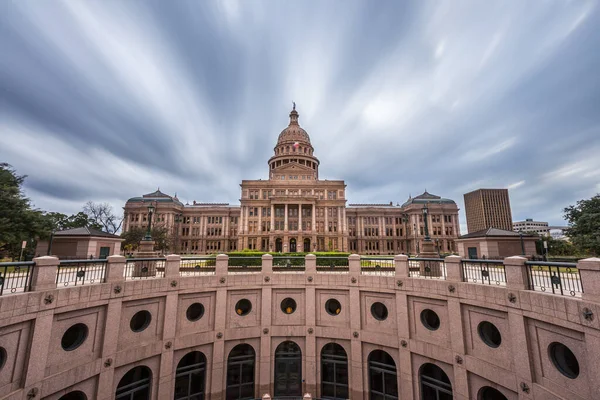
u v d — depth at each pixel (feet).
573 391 27.02
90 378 37.68
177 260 48.78
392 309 48.73
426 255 62.49
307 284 54.75
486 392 37.81
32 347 31.32
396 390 47.29
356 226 297.94
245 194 264.93
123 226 272.31
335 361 52.70
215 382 49.62
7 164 105.60
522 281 32.86
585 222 102.01
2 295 29.58
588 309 25.68
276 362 53.72
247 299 54.34
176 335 47.19
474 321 38.50
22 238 88.58
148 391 44.21
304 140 332.39
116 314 40.60
